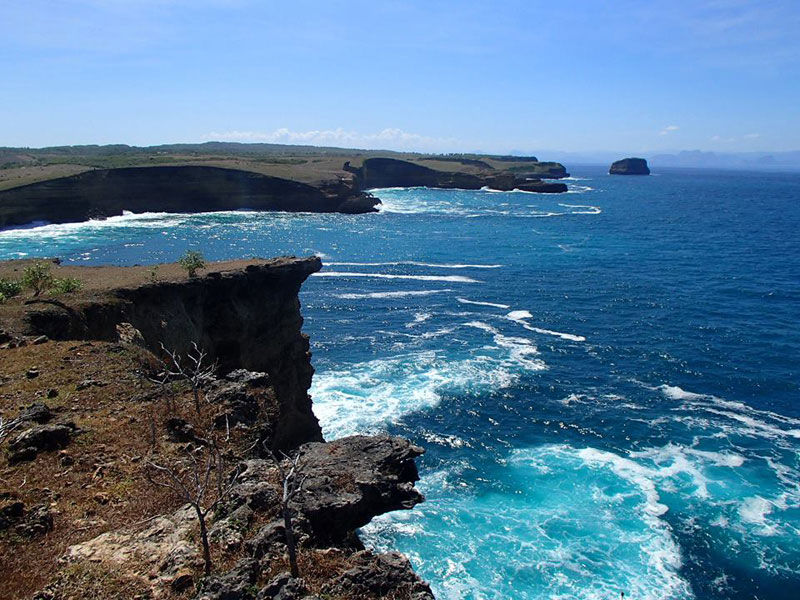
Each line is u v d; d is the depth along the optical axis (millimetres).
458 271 80625
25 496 13641
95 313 29484
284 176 143375
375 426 36406
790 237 109125
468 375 44000
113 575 11250
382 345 50812
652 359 47500
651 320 57938
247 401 19531
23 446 15469
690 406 39188
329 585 11406
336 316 59719
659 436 35156
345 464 16047
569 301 65188
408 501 15633
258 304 37438
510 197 184875
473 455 33219
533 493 29594
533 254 92688
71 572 11305
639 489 29719
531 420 37344
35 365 21516
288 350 39375
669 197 197000
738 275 76688
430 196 182500
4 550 11906
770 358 47469
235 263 39562
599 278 76062
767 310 60812
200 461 15703
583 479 30734
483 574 23938
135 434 16812
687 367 45750
